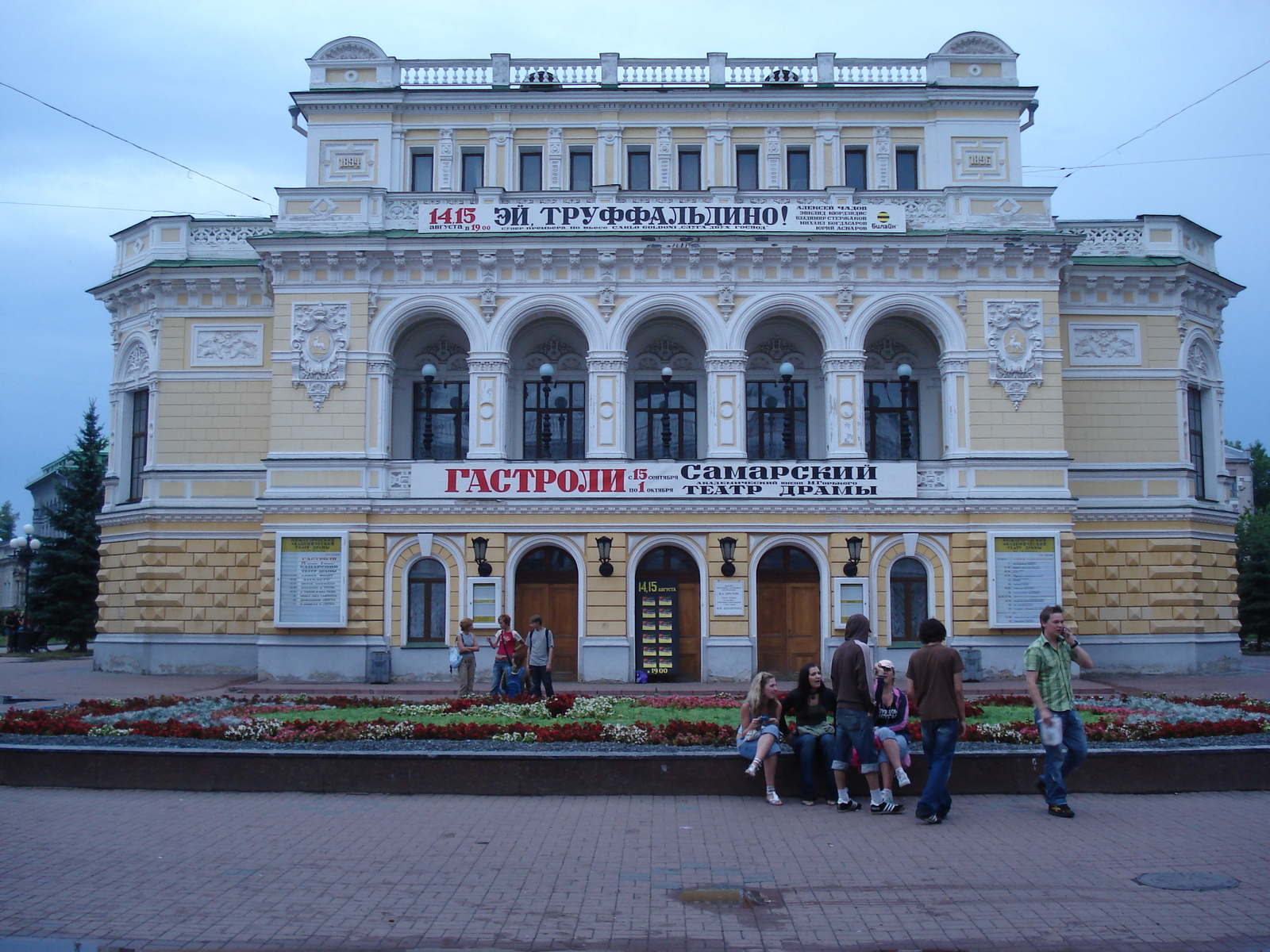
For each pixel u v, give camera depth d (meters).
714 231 30.62
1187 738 15.55
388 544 29.97
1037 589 29.61
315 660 29.53
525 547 29.97
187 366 33.25
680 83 34.50
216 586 32.50
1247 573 60.12
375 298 30.72
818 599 30.33
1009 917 8.92
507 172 34.03
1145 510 32.66
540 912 9.05
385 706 20.53
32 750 14.32
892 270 30.84
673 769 13.94
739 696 22.78
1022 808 13.12
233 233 34.09
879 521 29.94
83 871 10.20
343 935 8.47
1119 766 14.01
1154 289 33.44
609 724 16.41
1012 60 34.31
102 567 34.72
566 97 34.03
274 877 10.02
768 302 30.72
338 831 11.84
